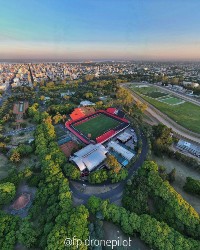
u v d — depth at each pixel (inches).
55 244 3400.6
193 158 6013.8
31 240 3676.2
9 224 3954.2
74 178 5211.6
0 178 5462.6
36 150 6353.3
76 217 3858.3
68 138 7534.5
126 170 5452.8
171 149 6771.7
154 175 4987.7
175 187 5177.2
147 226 3764.8
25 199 4690.0
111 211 4131.4
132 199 4493.1
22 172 5369.1
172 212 4183.1
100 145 6594.5
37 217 4286.4
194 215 4028.1
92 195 4835.1
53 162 5531.5
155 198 4601.4
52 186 4768.7
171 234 3644.2
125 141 7229.3
